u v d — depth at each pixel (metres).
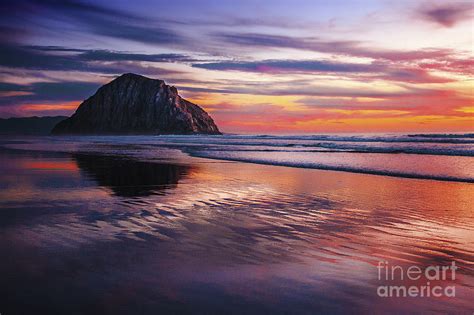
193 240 5.99
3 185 12.19
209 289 4.01
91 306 3.58
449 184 13.07
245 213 8.20
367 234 6.46
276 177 15.05
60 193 10.69
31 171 16.58
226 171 17.19
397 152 28.19
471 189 11.90
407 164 19.58
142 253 5.27
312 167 18.86
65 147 42.03
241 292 3.94
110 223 7.10
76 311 3.47
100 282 4.17
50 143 56.19
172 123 196.62
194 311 3.49
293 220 7.54
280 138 68.31
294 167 19.14
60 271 4.51
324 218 7.75
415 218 7.77
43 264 4.75
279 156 26.00
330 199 10.05
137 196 10.31
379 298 3.82
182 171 17.14
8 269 4.57
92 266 4.69
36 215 7.74
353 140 52.97
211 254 5.26
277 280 4.29
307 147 37.69
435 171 16.53
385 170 17.06
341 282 4.26
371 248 5.64
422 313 3.52
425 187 12.34
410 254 5.36
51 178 14.12
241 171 17.22
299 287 4.09
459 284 4.23
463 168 17.61
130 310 3.50
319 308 3.59
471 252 5.45
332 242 5.97
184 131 192.75
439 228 6.91
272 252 5.39
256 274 4.48
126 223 7.12
